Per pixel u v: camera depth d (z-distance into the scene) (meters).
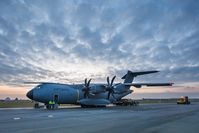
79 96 49.78
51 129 14.97
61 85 48.72
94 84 51.88
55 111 34.53
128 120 21.00
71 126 16.55
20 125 16.98
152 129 15.02
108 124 17.80
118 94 55.94
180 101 85.12
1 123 18.20
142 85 53.72
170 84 51.88
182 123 18.62
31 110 37.28
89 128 15.51
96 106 53.03
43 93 44.91
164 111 35.03
